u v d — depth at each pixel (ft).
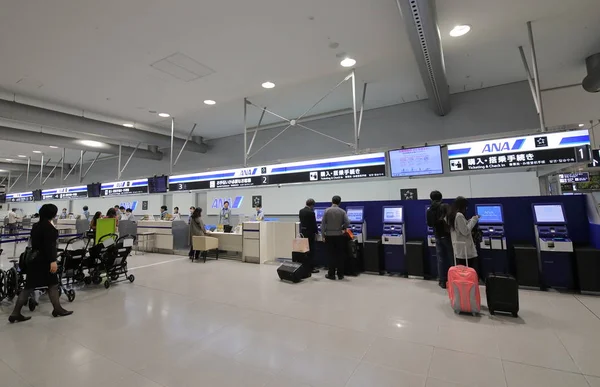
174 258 24.18
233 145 31.12
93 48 13.43
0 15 10.87
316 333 9.32
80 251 14.84
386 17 11.81
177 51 13.98
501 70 17.34
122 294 14.02
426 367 7.20
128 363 7.67
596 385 6.33
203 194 36.60
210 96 19.79
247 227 22.30
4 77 16.11
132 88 17.99
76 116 21.84
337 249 16.48
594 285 12.58
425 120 21.85
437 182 22.58
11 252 28.37
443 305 11.77
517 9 11.56
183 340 8.98
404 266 17.03
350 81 18.22
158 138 27.94
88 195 34.73
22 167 45.11
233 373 7.13
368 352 8.03
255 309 11.66
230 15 11.44
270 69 16.26
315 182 19.69
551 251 13.50
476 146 15.24
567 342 8.36
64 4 10.41
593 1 11.14
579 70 16.94
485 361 7.42
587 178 26.66
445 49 14.71
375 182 24.70
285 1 10.72
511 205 15.38
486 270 14.87
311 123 26.53
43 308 12.21
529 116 18.84
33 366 7.57
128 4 10.55
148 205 41.55
